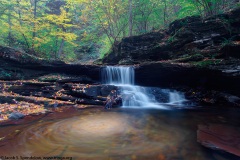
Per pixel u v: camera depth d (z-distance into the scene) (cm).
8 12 1598
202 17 1145
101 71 1084
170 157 329
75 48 2588
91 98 812
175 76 975
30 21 1509
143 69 1011
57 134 434
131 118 602
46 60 1074
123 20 1672
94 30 2070
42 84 866
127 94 851
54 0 2528
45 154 333
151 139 416
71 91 837
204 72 872
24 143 377
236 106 796
